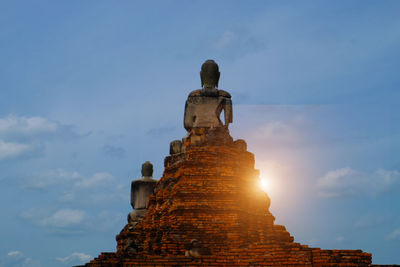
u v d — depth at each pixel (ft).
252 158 111.14
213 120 114.93
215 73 119.96
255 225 103.14
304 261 89.40
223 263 89.40
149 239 110.01
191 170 103.40
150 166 162.09
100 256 108.88
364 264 89.45
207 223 99.30
